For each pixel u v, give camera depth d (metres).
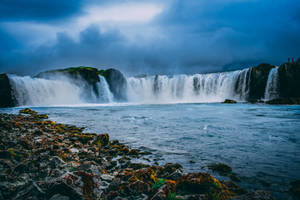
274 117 21.78
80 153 7.76
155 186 4.79
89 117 22.81
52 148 7.54
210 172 6.31
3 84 42.31
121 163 7.21
